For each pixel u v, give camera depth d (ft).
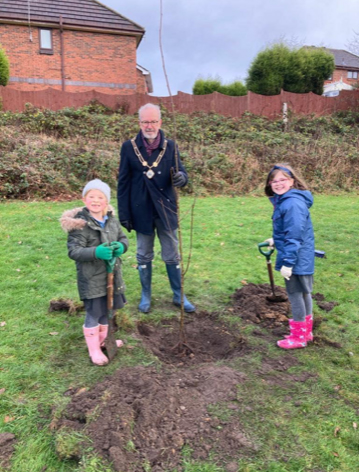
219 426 7.90
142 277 13.17
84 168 34.58
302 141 45.78
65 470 6.90
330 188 39.68
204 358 10.73
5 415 8.23
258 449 7.43
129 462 6.87
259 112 53.21
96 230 9.56
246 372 9.78
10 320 12.29
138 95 50.52
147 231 12.48
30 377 9.48
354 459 7.29
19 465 7.02
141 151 11.82
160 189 12.05
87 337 10.01
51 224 23.62
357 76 134.10
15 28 62.39
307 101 54.49
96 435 7.30
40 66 64.28
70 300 13.24
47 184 31.86
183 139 43.55
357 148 45.83
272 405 8.60
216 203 32.12
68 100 48.32
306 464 7.14
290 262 9.92
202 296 14.55
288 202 10.19
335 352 10.80
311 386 9.31
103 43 66.95
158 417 7.83
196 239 21.85
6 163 32.27
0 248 19.17
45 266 17.06
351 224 25.64
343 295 14.60
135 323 12.28
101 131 42.27
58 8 65.05
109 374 9.57
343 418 8.32
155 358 10.22
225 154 40.45
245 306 13.51
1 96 45.55
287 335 11.52
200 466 6.99
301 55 65.67
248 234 22.91
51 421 8.00
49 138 38.19
